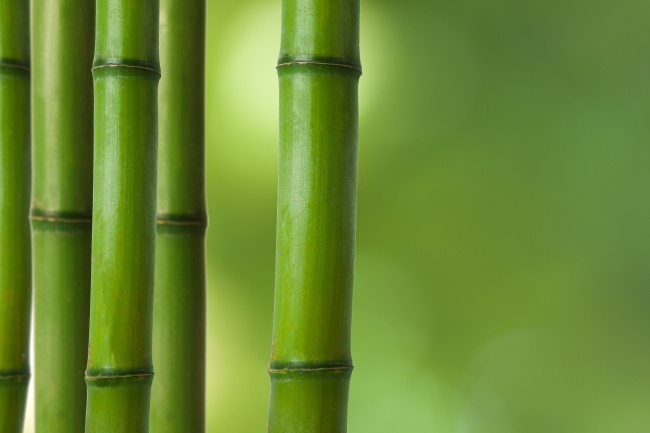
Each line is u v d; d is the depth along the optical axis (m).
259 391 4.30
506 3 4.68
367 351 4.51
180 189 2.21
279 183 2.06
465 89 4.62
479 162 4.59
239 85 4.43
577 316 4.53
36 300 2.19
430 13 4.67
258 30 4.44
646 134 4.62
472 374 4.49
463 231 4.54
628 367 4.49
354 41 2.06
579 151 4.60
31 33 2.19
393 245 4.54
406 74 4.63
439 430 4.46
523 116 4.64
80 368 2.19
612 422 4.49
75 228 2.19
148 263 2.09
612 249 4.57
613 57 4.65
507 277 4.54
